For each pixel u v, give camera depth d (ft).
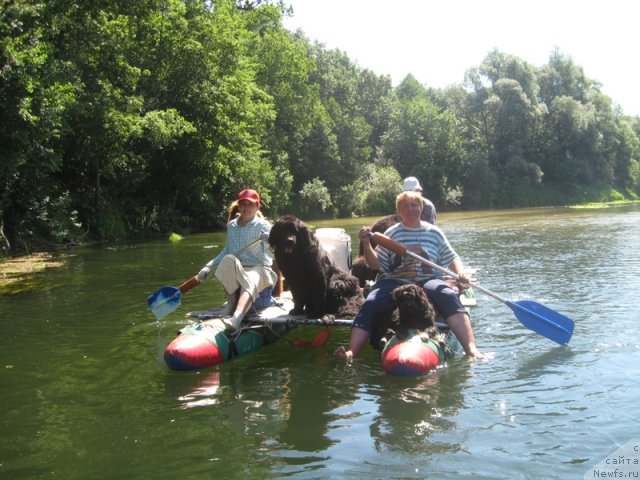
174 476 11.01
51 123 49.57
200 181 85.51
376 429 12.84
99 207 71.31
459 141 183.32
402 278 20.11
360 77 202.80
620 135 225.35
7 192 55.67
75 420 13.88
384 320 19.01
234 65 85.35
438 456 11.46
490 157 194.39
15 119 47.42
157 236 77.77
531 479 10.49
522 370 16.69
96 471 11.30
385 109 202.80
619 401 13.92
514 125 193.16
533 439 12.07
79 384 16.47
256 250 21.40
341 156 149.59
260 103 95.45
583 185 205.98
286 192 114.32
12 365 18.40
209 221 94.94
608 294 26.76
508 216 109.19
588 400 14.07
